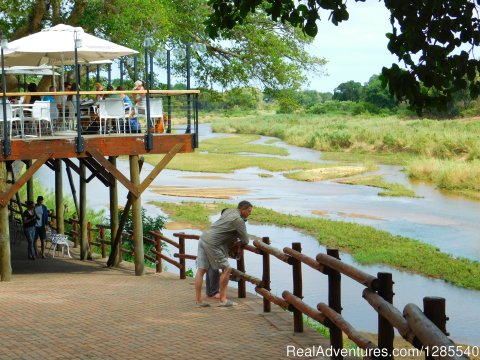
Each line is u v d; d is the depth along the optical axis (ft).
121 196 129.90
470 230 94.53
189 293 41.14
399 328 16.16
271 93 97.66
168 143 53.36
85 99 61.72
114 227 59.52
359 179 155.22
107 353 25.63
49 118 52.70
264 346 26.40
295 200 125.29
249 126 354.74
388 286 19.06
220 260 34.99
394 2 24.13
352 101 511.81
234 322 31.32
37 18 81.25
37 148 49.01
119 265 58.75
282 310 33.76
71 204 94.99
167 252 78.33
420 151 209.26
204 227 98.22
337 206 117.60
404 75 24.84
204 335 28.58
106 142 51.29
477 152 185.98
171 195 132.05
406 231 94.12
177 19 88.69
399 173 168.25
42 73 75.41
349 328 21.49
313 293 59.82
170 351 25.86
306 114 443.32
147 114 52.60
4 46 47.44
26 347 26.53
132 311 34.60
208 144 273.54
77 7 78.89
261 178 162.20
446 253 77.87
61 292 41.96
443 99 24.99
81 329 29.99
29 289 43.45
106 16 79.82
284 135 301.22
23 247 69.72
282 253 29.91
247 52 95.55
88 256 63.00
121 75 64.54
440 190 138.21
